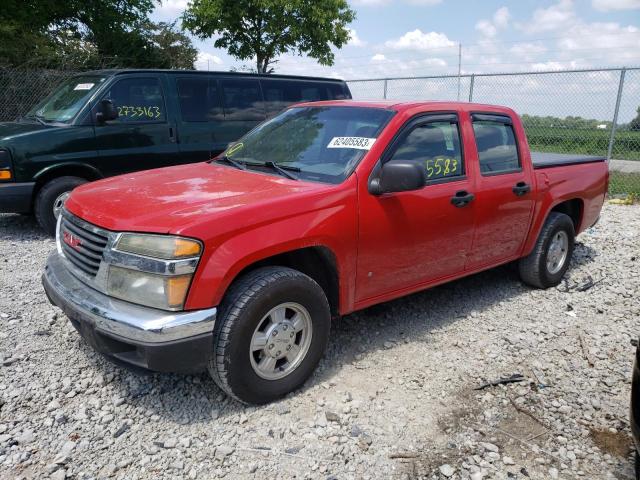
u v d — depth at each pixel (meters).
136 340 2.75
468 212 4.29
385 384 3.56
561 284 5.63
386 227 3.67
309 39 18.72
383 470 2.77
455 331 4.40
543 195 5.11
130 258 2.81
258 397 3.18
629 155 12.45
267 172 3.86
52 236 6.90
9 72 13.04
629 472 2.84
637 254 6.77
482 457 2.91
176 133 7.54
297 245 3.19
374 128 3.81
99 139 6.95
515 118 4.98
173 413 3.16
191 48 21.56
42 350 3.79
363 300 3.75
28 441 2.86
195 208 2.99
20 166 6.47
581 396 3.53
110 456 2.79
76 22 20.08
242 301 2.96
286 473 2.73
